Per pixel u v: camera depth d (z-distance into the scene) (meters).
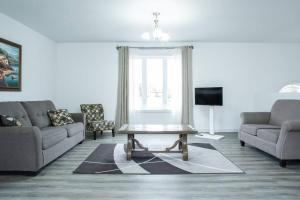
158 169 2.85
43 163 2.71
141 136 5.11
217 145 4.22
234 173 2.71
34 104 3.81
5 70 3.53
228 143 4.39
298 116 3.58
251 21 4.03
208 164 3.05
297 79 5.70
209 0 3.13
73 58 5.60
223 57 5.66
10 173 2.66
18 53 3.87
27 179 2.50
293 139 2.89
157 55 5.62
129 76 5.55
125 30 4.56
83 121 4.47
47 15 3.68
